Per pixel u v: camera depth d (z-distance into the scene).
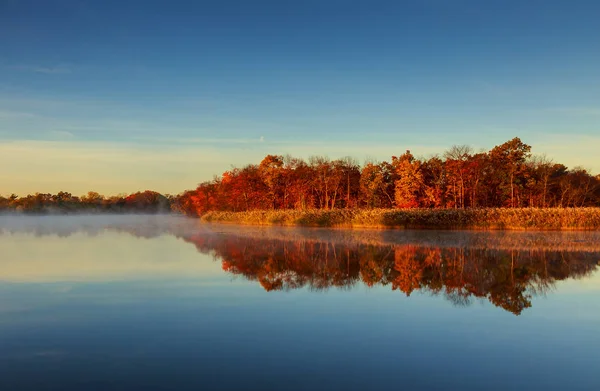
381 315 12.90
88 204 144.88
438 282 17.77
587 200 75.69
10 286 17.03
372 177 81.25
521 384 8.34
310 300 14.73
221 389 8.05
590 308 13.81
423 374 8.76
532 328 11.76
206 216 80.25
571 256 24.97
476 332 11.40
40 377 8.56
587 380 8.55
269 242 34.03
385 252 27.02
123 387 8.12
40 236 41.44
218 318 12.58
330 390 8.04
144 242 34.66
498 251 27.33
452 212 48.28
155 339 10.74
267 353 9.83
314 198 85.44
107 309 13.55
